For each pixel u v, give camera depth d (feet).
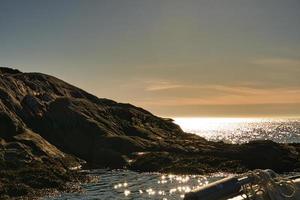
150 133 251.80
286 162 185.78
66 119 229.25
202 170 177.58
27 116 224.53
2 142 177.88
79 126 227.40
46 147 190.19
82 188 141.90
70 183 149.07
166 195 132.46
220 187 46.78
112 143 215.92
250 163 188.96
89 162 207.31
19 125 198.18
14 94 238.27
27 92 254.88
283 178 51.96
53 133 222.89
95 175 171.83
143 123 276.41
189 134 273.33
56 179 145.07
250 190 48.49
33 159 165.99
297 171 182.19
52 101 244.42
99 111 254.27
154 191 138.82
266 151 190.19
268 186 49.06
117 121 255.91
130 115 274.98
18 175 143.13
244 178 49.08
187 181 157.99
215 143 223.10
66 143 219.20
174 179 162.81
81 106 247.09
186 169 178.40
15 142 179.11
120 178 165.27
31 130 215.51
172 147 212.64
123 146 214.90
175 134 269.44
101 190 139.44
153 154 199.41
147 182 156.04
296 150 204.23
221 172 176.96
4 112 199.41
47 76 302.86
